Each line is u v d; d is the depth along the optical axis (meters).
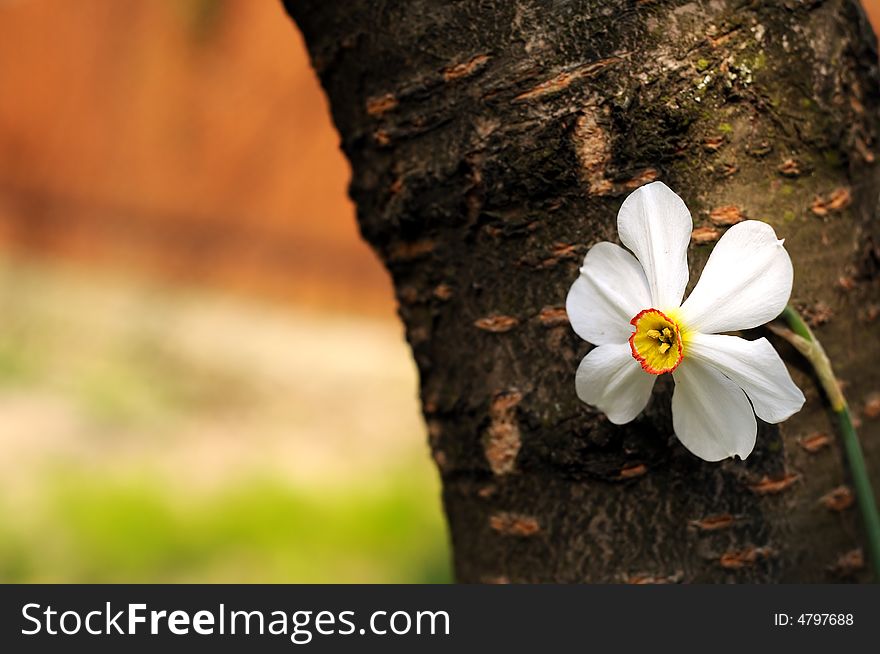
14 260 3.21
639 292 0.61
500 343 0.64
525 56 0.62
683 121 0.62
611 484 0.63
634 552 0.63
